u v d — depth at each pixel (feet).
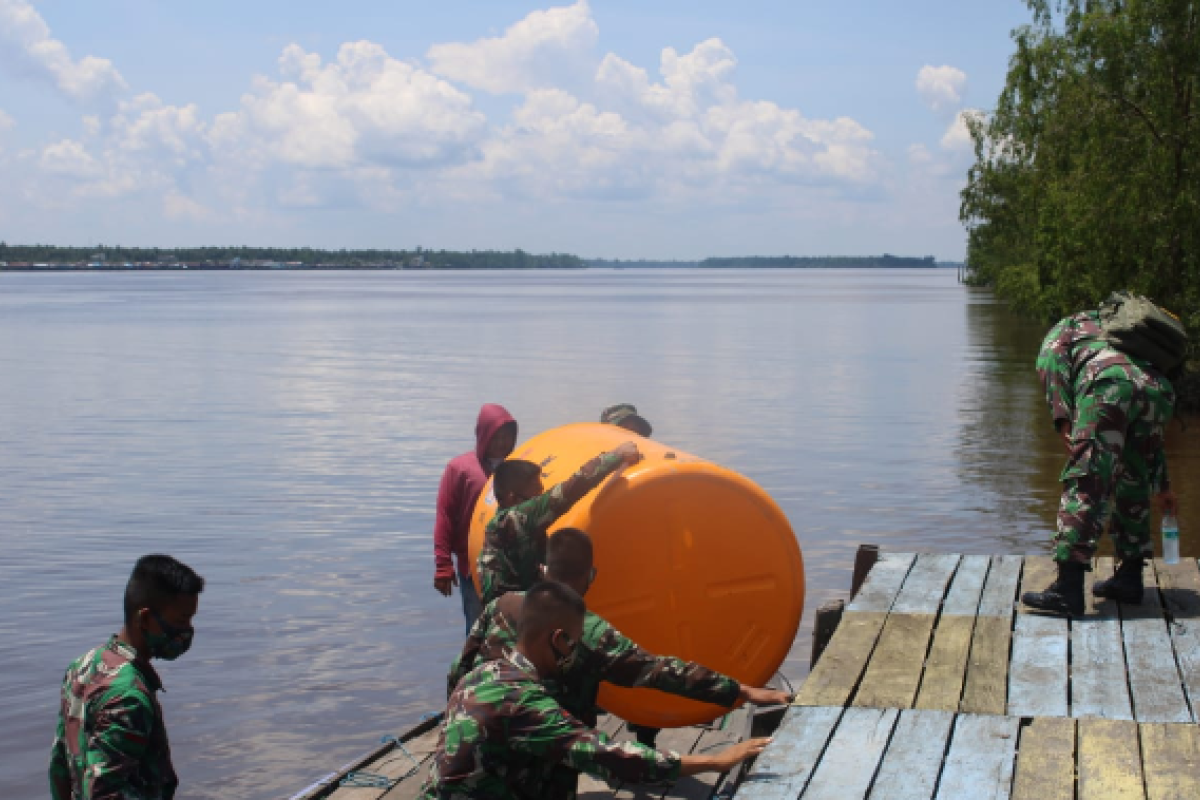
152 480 65.62
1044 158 114.52
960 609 21.33
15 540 50.37
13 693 31.78
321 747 28.37
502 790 13.04
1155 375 20.99
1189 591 22.41
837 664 18.30
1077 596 20.74
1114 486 20.54
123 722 12.38
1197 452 76.79
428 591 42.29
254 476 66.74
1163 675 17.76
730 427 88.28
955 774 14.34
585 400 106.01
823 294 534.78
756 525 19.80
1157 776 14.14
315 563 46.52
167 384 122.01
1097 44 99.35
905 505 58.23
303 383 123.24
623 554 19.16
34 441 80.94
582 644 15.67
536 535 18.62
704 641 19.63
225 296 474.08
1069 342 21.40
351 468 69.72
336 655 35.14
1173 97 96.99
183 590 12.95
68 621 38.50
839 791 13.89
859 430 86.63
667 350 175.32
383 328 238.07
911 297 477.77
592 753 12.82
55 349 174.29
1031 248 177.37
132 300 414.00
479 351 172.76
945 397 110.11
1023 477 66.39
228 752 28.04
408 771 21.15
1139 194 96.63
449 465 25.31
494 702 12.93
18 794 25.77
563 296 501.97
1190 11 96.22
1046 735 15.51
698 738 22.35
